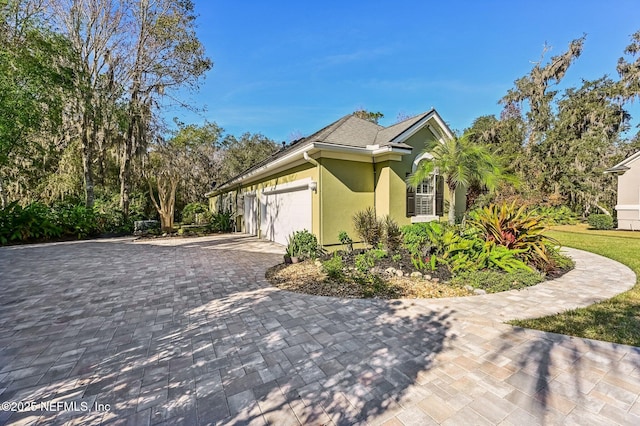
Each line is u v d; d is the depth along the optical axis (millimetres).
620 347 3316
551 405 2387
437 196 10781
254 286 6039
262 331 3891
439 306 4703
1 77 11195
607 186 19500
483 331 3787
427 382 2719
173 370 3002
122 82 16953
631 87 19469
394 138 9359
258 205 15000
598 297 5062
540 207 17562
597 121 20453
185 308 4812
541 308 4578
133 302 5129
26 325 4172
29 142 14445
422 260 6977
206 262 8648
